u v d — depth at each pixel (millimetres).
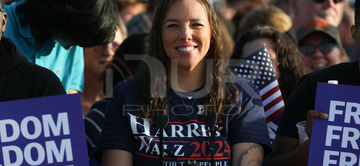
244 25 12438
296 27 13125
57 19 7348
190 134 6102
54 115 5434
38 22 7617
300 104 6723
